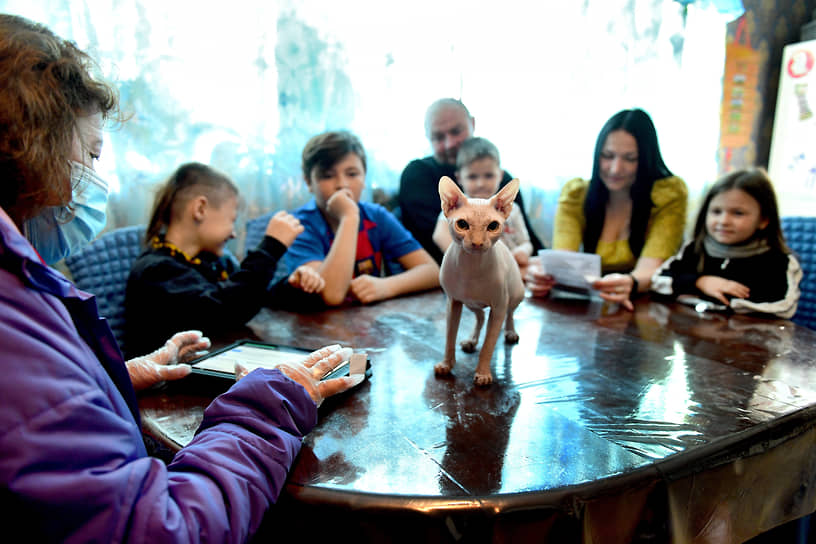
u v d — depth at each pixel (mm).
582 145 2387
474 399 733
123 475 392
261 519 479
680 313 1271
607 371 852
